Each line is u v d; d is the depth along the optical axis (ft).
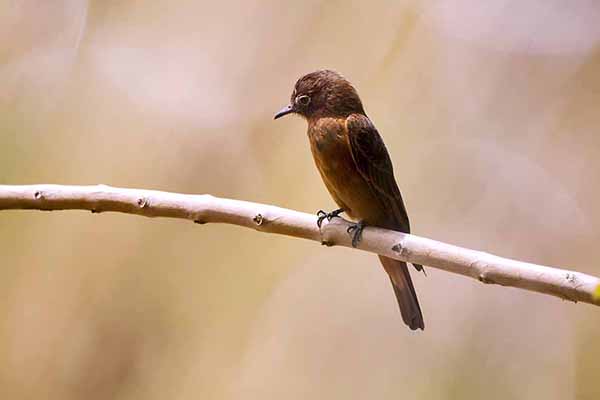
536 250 41.63
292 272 42.16
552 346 39.81
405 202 42.39
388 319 41.06
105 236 41.34
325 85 26.61
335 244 22.61
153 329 40.86
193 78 43.50
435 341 40.37
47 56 42.52
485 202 42.32
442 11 43.86
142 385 40.22
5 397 39.11
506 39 43.80
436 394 39.58
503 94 43.60
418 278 41.14
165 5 43.93
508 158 42.96
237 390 40.32
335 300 41.63
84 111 42.45
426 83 43.80
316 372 40.52
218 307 41.55
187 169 42.55
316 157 26.50
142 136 42.60
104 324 40.57
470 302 40.60
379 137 26.35
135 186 42.01
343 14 44.09
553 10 43.52
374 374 40.22
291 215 22.25
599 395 38.81
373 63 43.88
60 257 40.88
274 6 44.14
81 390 39.86
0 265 40.45
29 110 41.73
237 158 42.93
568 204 42.16
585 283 18.26
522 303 40.37
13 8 42.39
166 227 41.88
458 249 20.48
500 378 39.52
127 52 43.39
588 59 43.39
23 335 39.96
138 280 41.24
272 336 41.16
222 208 21.90
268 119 43.39
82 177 41.68
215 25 44.06
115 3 43.65
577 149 43.01
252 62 43.86
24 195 21.79
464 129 43.45
